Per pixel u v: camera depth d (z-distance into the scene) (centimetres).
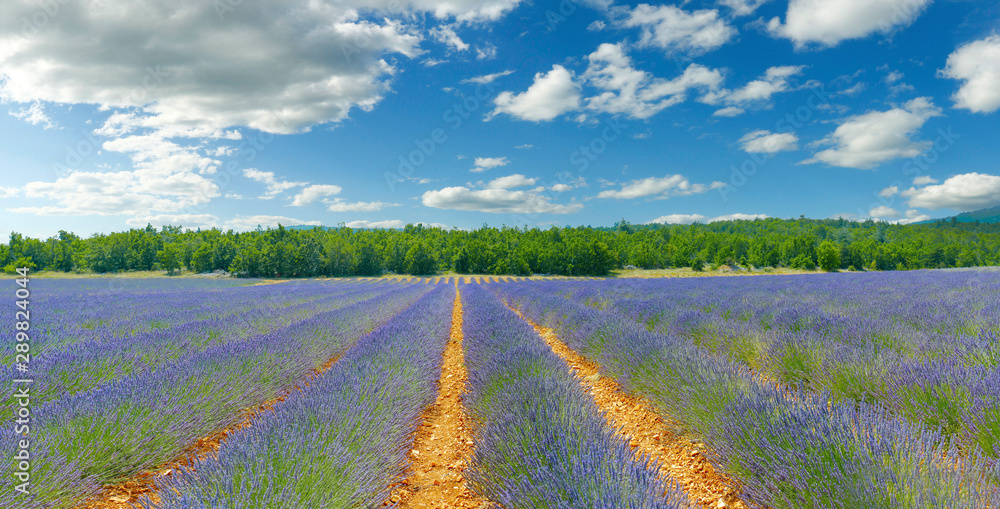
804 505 213
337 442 261
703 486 278
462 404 460
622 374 491
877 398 332
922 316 610
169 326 856
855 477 208
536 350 531
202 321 817
